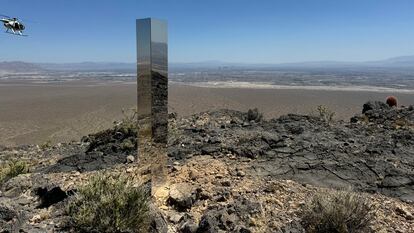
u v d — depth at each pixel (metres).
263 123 13.12
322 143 9.58
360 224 5.34
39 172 8.84
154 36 5.98
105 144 11.01
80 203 5.23
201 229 5.03
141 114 6.23
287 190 6.62
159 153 6.34
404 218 5.94
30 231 4.87
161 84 6.25
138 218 4.91
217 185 6.76
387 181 7.16
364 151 8.99
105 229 4.79
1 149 15.45
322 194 5.82
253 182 6.98
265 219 5.44
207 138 10.44
